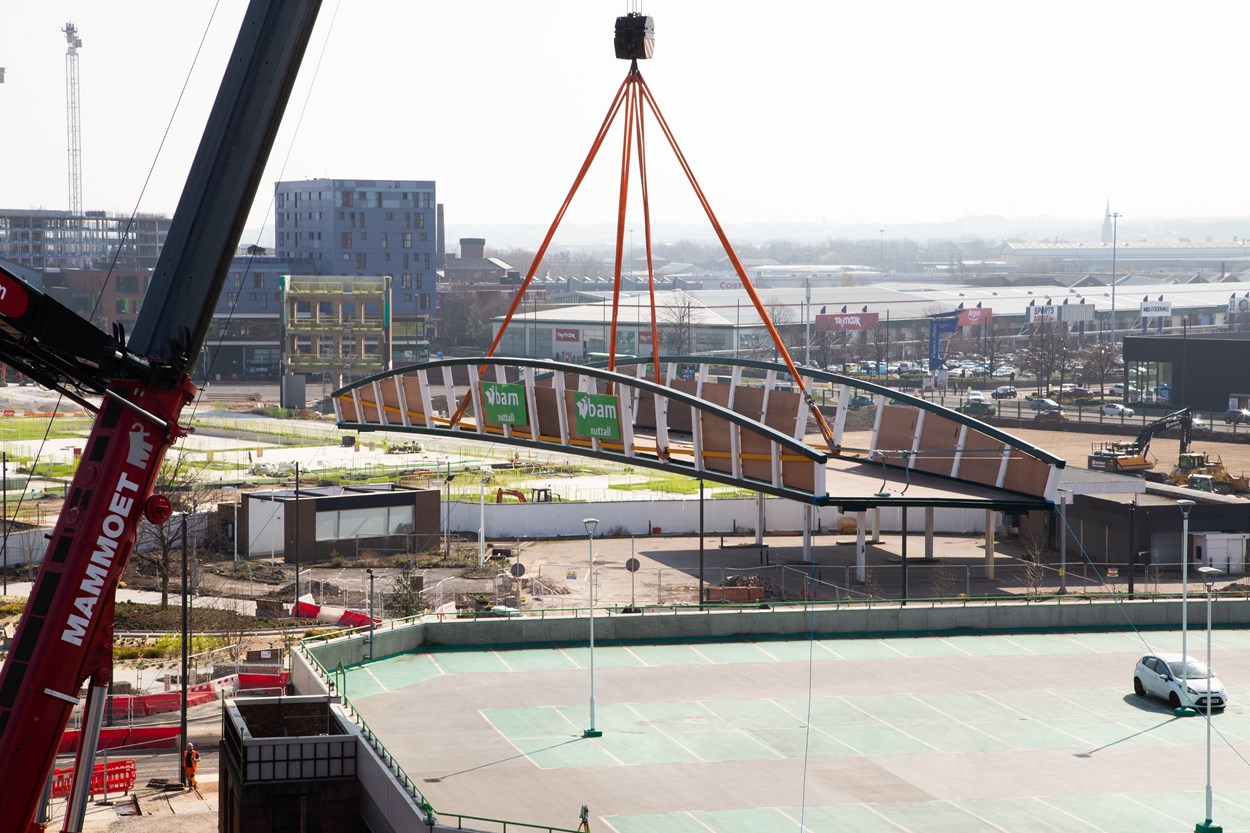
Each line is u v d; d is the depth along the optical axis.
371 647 57.53
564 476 145.62
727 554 106.00
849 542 111.31
